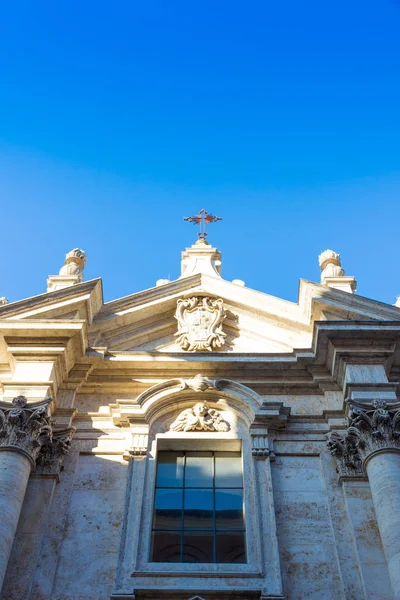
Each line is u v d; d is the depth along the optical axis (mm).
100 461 14906
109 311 17969
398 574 11906
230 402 15898
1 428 13992
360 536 13297
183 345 17656
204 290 18812
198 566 12961
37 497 13891
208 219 23547
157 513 14297
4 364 16703
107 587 12664
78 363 16562
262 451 14805
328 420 15523
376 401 14414
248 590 12367
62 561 13047
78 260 20422
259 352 17016
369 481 13734
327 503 14023
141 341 18031
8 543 12367
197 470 15086
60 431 15016
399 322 16000
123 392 16469
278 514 13844
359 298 17281
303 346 17578
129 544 13273
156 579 12680
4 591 12414
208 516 14312
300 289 17984
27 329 16078
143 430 15258
